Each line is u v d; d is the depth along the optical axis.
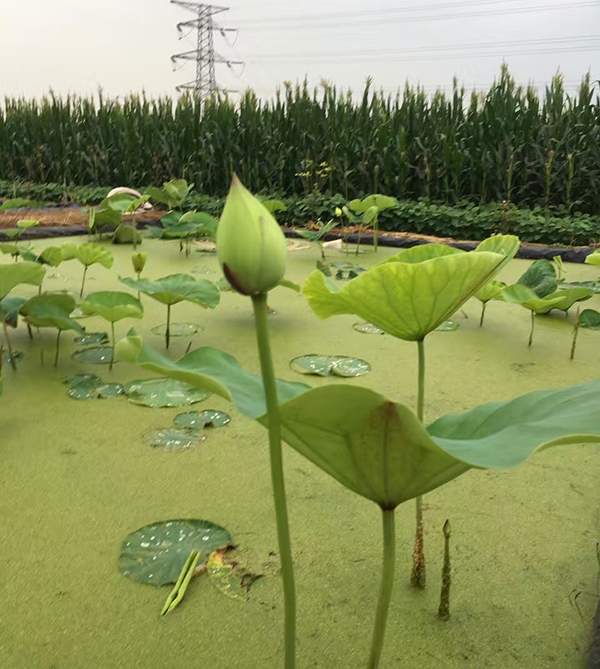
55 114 10.48
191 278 3.19
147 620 1.40
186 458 2.09
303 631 1.37
